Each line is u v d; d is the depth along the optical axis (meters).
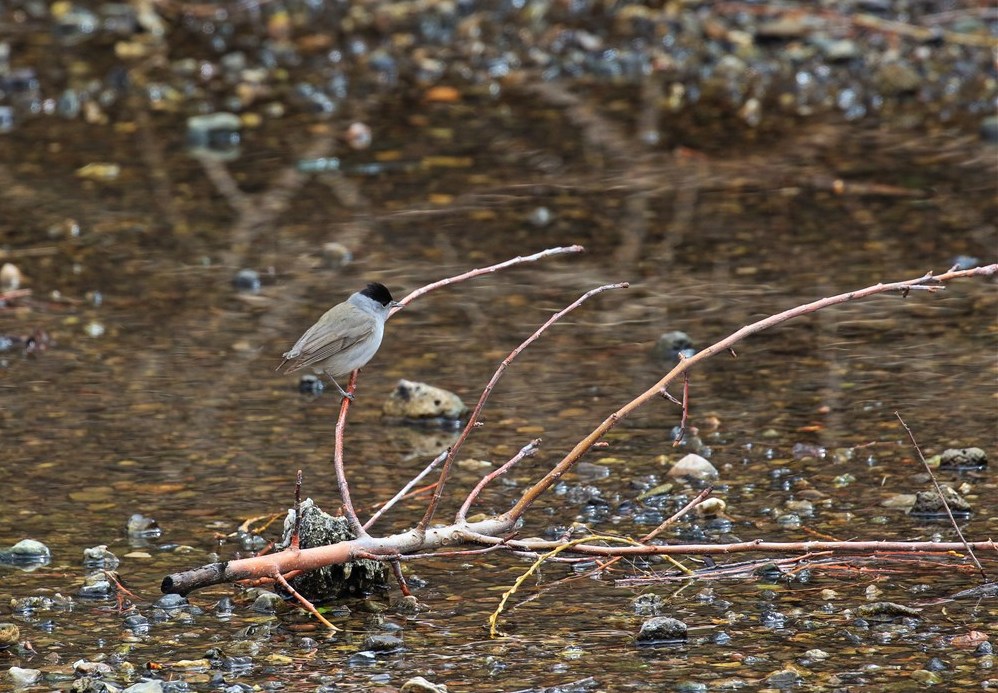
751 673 7.91
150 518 10.35
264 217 18.20
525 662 8.12
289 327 14.68
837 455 11.30
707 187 18.94
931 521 10.02
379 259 16.62
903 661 7.98
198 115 22.45
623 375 13.27
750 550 9.00
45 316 15.12
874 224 17.25
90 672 8.06
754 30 24.39
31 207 18.66
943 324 14.37
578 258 16.58
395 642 8.34
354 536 9.23
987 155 19.73
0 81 23.61
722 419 12.19
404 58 24.67
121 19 26.41
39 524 10.30
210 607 9.02
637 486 10.85
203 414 12.56
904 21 24.39
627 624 8.62
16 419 12.41
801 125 21.41
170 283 16.06
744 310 14.80
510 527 9.37
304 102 23.06
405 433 12.14
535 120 21.95
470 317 15.01
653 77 23.61
